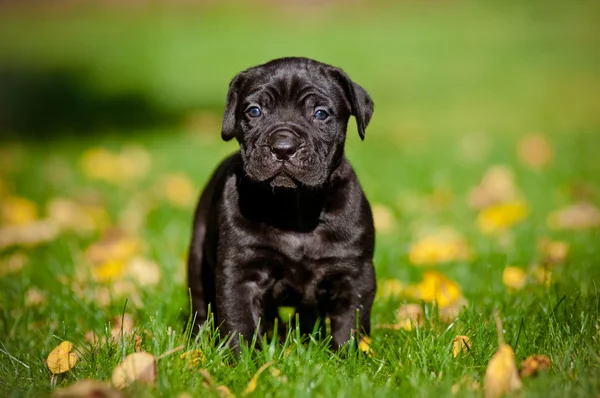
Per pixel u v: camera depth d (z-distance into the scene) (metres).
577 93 23.31
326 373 5.27
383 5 46.84
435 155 15.12
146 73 28.83
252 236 6.20
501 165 13.77
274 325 6.52
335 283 6.36
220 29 39.66
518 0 44.81
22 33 40.56
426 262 8.73
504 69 28.03
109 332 6.09
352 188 6.46
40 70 29.41
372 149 16.12
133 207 11.65
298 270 6.27
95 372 5.50
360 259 6.34
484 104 22.25
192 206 11.85
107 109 22.67
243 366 5.46
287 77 6.53
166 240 9.91
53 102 23.78
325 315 6.68
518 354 5.71
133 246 9.31
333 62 29.73
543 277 7.40
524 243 9.10
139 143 17.34
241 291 6.26
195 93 25.09
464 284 7.93
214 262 6.60
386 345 6.18
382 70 28.41
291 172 6.07
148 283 8.04
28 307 7.34
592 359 5.32
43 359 5.86
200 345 5.78
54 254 9.35
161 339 5.91
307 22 41.72
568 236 9.36
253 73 6.67
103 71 29.44
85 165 14.61
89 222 10.80
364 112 6.67
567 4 42.66
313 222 6.25
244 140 6.51
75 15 46.25
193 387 5.09
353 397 4.85
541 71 27.31
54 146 16.98
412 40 34.72
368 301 6.41
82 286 7.75
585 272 7.59
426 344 5.65
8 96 24.75
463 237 9.79
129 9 47.75
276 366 5.48
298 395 4.88
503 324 6.31
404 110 21.84
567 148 14.95
